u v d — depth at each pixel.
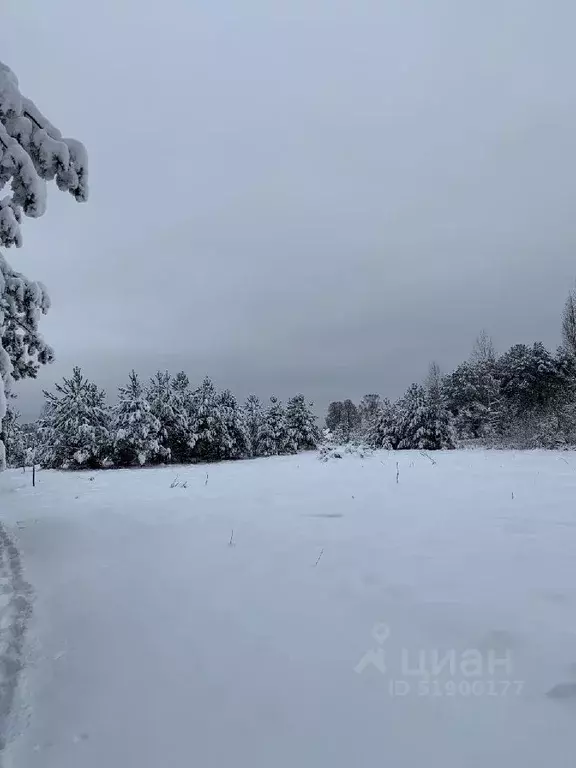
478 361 36.34
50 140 5.05
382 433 30.81
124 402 23.23
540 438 20.61
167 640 2.99
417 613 3.29
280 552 4.94
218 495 9.29
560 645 2.79
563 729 2.04
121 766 1.87
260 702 2.29
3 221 4.96
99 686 2.47
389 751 1.93
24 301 6.90
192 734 2.06
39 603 3.65
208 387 27.84
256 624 3.20
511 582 3.88
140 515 7.31
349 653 2.77
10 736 2.07
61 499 9.56
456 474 11.67
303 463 17.41
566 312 30.11
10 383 5.57
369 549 4.96
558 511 6.76
